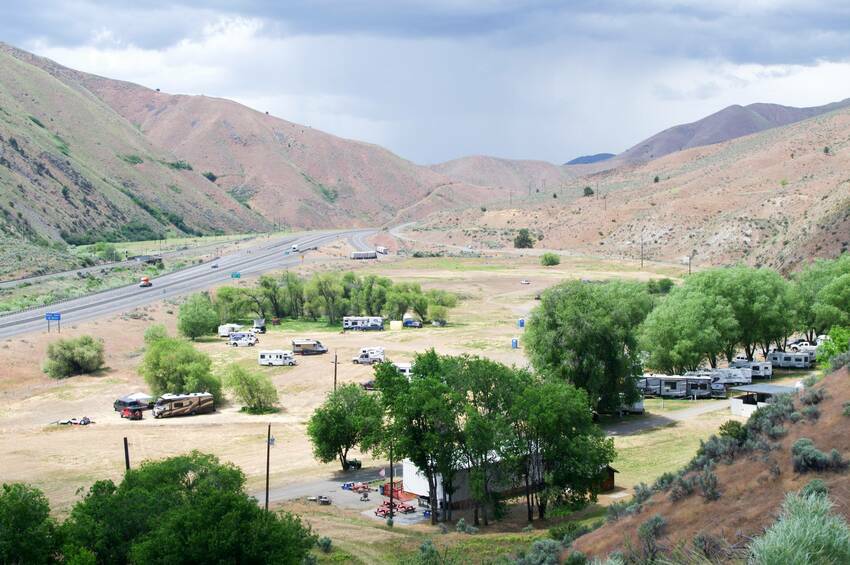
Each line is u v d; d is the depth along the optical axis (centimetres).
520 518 6681
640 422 9762
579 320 9775
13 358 14012
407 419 6600
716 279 13062
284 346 16238
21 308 18088
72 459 9062
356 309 19612
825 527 1628
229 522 4462
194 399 11531
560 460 6544
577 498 6625
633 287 14762
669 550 3403
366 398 8712
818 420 3925
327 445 8412
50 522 4900
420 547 5284
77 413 11650
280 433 10331
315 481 8100
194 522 4497
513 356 14362
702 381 11081
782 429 3969
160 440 9969
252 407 11744
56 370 13762
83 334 15375
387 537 5966
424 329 18025
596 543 3803
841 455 3591
